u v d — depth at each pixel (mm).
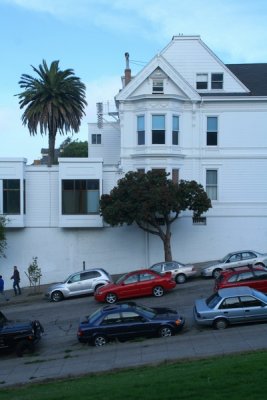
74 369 17219
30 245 38312
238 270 25875
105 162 48156
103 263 38281
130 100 38469
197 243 38281
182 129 38719
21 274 38250
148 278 28828
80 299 31438
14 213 37469
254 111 38562
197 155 38719
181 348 18219
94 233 38312
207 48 39562
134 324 20562
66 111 43906
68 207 37750
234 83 39250
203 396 11312
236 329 20484
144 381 13305
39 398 13094
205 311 21016
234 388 11641
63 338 22484
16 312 29219
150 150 37844
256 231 38531
